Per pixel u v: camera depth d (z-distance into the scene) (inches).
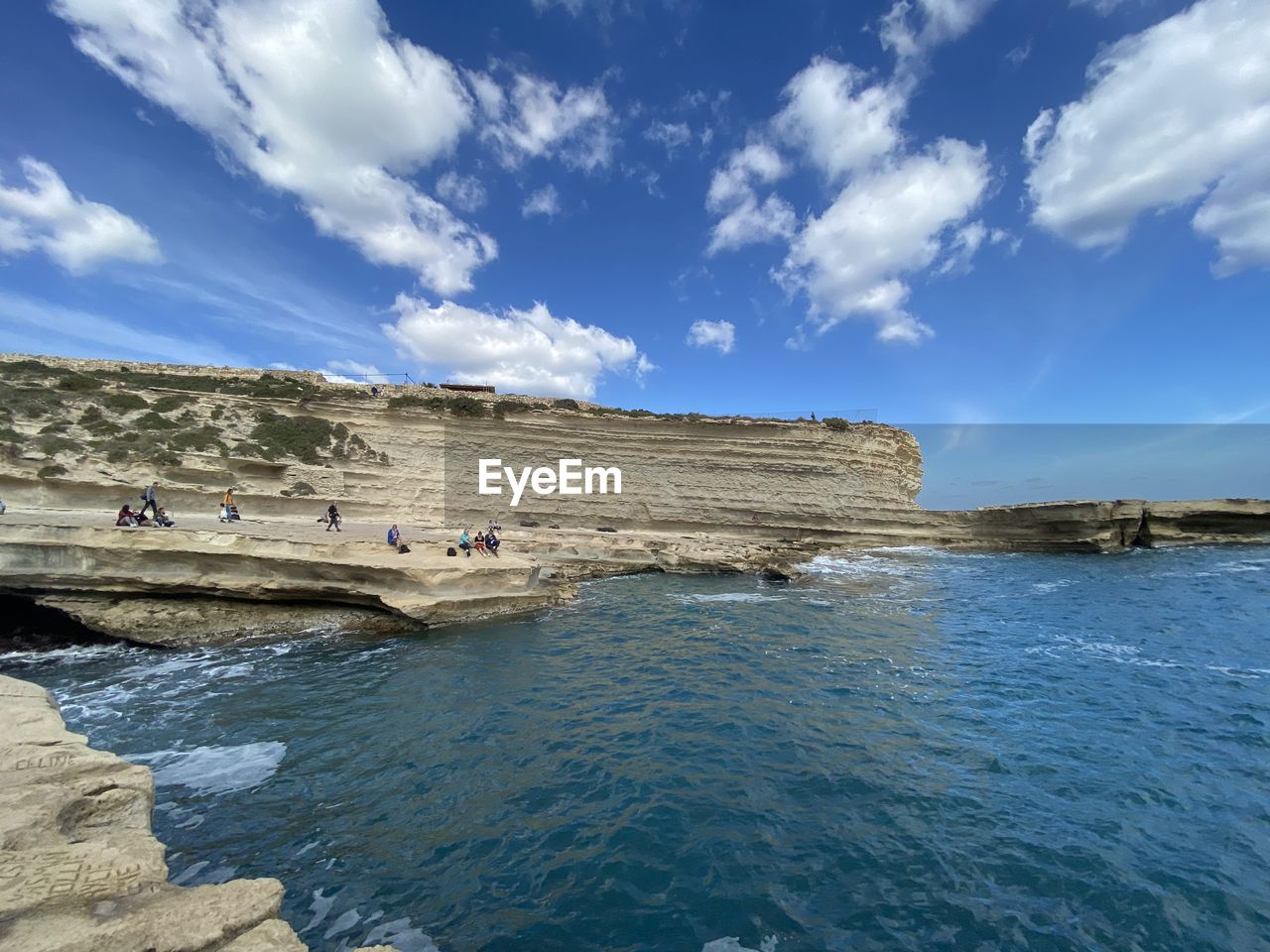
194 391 1427.2
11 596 644.1
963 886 255.1
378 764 371.6
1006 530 1654.8
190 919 145.8
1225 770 352.8
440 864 271.0
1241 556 1409.9
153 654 629.9
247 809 319.3
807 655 612.4
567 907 242.5
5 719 305.1
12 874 164.7
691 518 1569.9
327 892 250.7
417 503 1374.3
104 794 225.1
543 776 353.4
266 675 555.2
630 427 1603.1
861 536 1631.4
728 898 247.6
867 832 294.8
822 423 1679.4
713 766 365.7
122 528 672.4
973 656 605.0
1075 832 292.7
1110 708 455.8
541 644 661.9
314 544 728.3
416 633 707.4
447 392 1763.0
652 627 745.0
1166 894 247.6
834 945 222.8
